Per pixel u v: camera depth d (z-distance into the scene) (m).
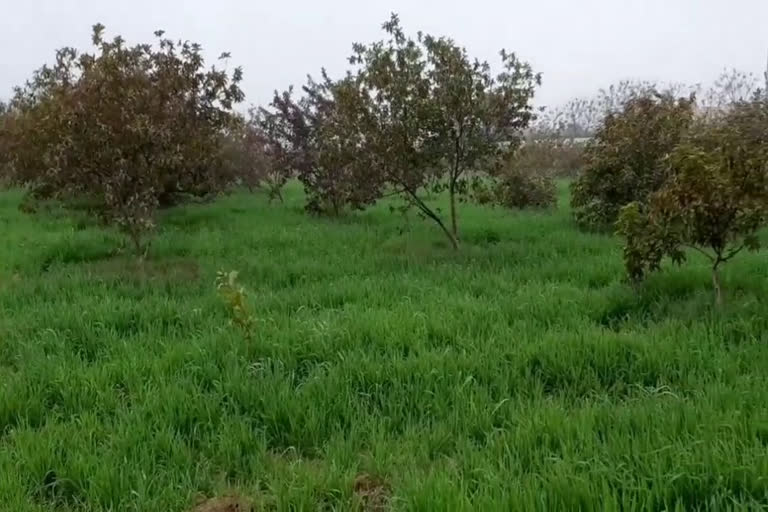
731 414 3.97
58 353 5.90
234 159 20.69
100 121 9.66
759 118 9.98
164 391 4.81
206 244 11.62
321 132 13.05
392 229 13.54
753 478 3.27
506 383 4.87
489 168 11.31
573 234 12.19
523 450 3.84
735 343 5.69
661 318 6.52
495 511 3.12
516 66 10.84
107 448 4.13
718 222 6.48
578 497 3.19
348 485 3.62
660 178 11.60
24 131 12.38
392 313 6.55
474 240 12.19
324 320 6.33
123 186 10.30
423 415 4.50
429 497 3.28
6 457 4.00
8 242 11.96
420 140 10.77
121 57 9.95
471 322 6.26
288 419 4.49
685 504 3.23
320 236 12.38
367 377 5.05
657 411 4.14
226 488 3.77
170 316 6.97
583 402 4.58
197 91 10.78
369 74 10.62
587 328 6.07
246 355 5.61
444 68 10.52
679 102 12.30
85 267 9.98
